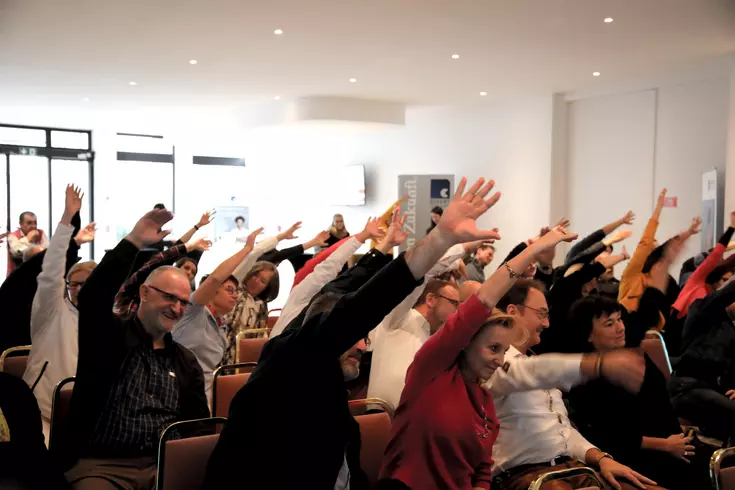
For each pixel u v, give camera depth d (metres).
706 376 3.93
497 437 2.72
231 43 9.06
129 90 12.62
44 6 7.54
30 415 2.58
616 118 11.55
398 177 14.04
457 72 10.62
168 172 18.88
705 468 3.24
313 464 1.85
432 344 2.26
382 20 7.89
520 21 7.87
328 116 12.94
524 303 2.83
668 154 10.79
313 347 1.86
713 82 10.12
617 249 11.54
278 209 18.23
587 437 3.15
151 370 2.85
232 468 1.88
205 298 3.52
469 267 6.95
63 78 11.58
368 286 1.85
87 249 17.83
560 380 2.48
